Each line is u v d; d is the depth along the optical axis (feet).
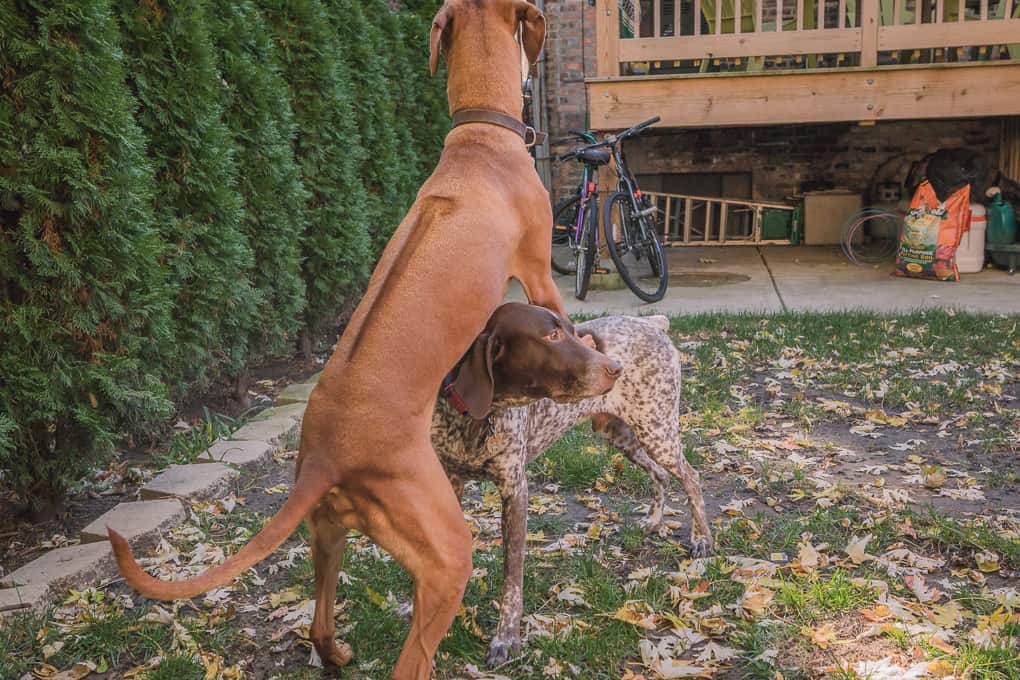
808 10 33.09
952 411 17.28
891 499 13.10
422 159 28.60
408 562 7.57
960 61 29.53
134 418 13.57
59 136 11.91
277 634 10.11
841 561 11.29
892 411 17.57
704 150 38.91
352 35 23.45
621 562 11.69
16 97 11.65
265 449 15.60
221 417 17.69
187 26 15.35
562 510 13.46
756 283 29.86
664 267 27.96
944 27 27.68
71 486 13.50
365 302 8.07
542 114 39.68
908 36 27.81
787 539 11.92
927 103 27.66
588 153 27.43
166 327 14.06
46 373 12.27
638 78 28.43
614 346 10.95
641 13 37.55
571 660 9.41
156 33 14.96
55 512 13.30
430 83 28.60
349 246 21.47
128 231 13.00
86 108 12.05
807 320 23.89
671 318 24.77
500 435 9.27
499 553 11.87
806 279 30.19
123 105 12.38
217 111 16.08
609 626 10.03
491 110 9.98
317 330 22.56
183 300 15.85
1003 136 35.58
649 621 10.00
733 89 28.27
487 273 8.57
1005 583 10.72
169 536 12.59
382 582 11.14
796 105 28.14
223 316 16.93
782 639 9.66
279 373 21.79
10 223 12.23
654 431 11.32
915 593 10.37
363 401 7.55
